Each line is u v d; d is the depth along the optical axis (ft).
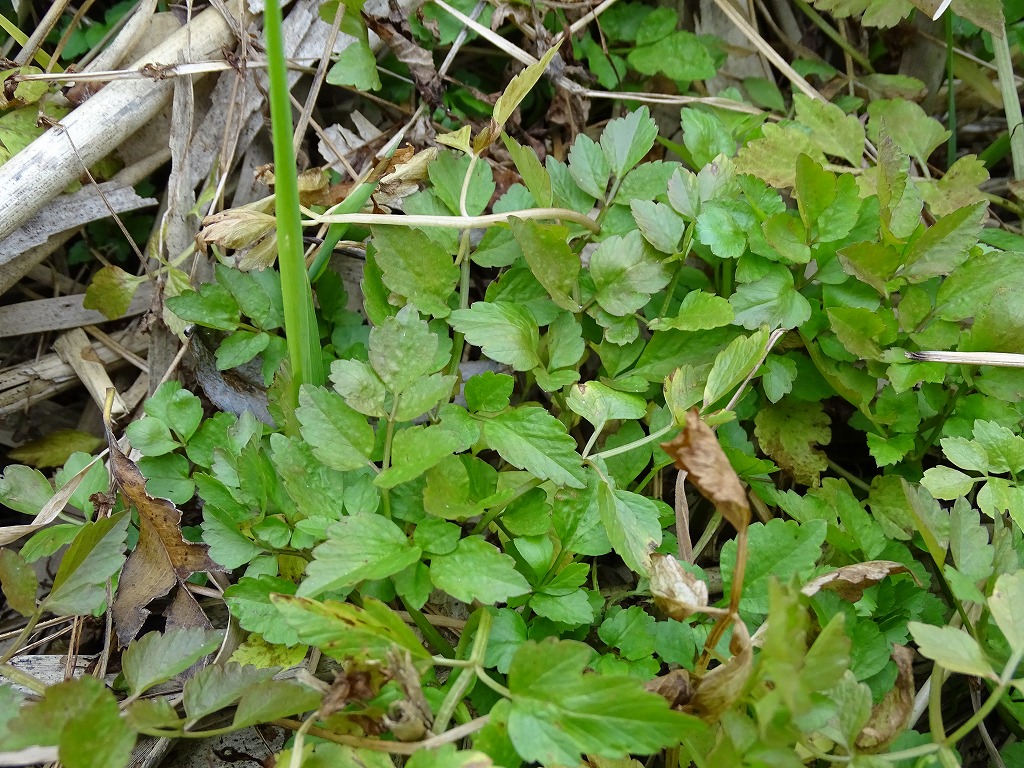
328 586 0.91
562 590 1.02
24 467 1.16
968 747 1.13
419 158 1.21
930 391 1.17
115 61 1.31
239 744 1.06
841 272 1.16
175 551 1.09
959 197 1.30
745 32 1.45
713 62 1.46
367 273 1.14
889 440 1.17
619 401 1.10
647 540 1.01
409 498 1.03
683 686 0.92
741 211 1.18
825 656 0.84
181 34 1.30
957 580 0.95
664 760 1.07
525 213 1.16
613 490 1.04
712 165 1.20
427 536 0.97
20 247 1.25
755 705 0.87
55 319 1.37
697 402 1.10
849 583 1.02
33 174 1.22
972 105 1.56
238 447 1.08
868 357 1.13
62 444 1.35
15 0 1.39
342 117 1.44
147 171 1.35
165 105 1.31
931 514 1.04
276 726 1.06
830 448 1.34
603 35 1.46
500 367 1.26
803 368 1.22
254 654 1.01
